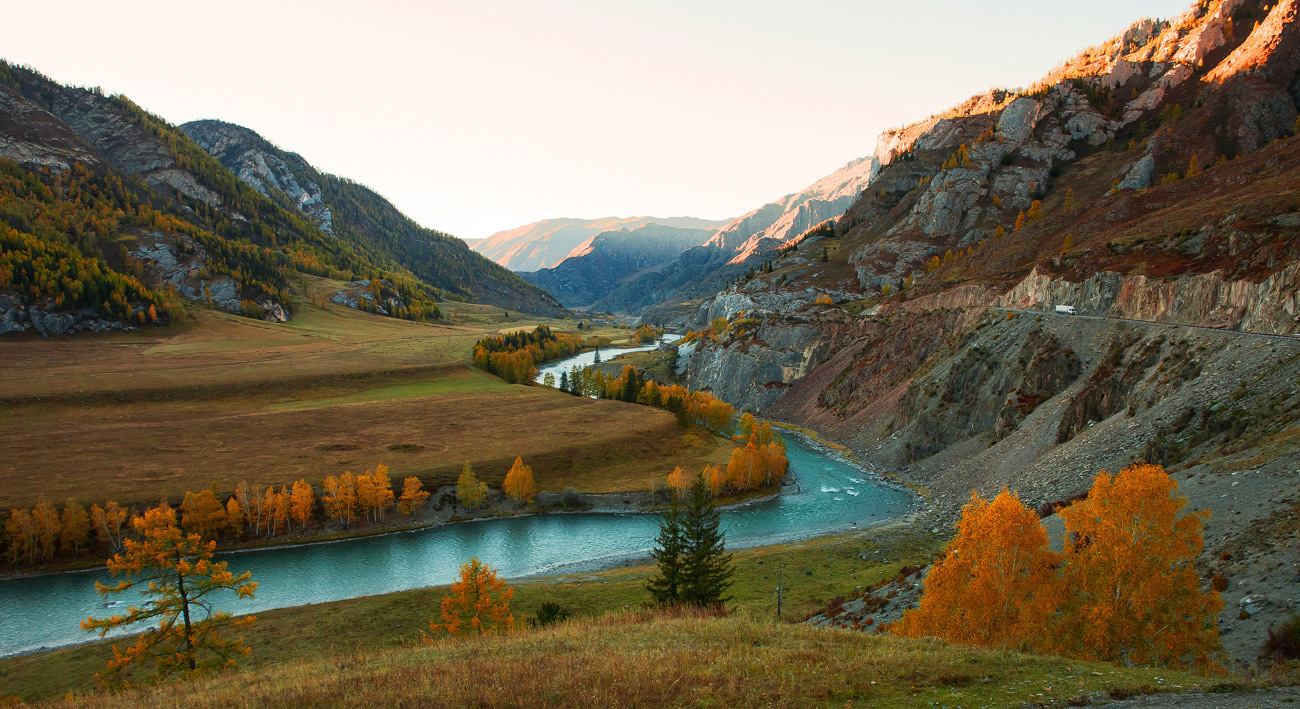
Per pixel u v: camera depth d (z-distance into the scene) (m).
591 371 190.62
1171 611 24.80
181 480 100.44
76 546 82.81
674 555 47.06
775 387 191.62
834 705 18.73
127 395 142.38
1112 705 17.66
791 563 73.25
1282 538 31.33
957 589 29.11
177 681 29.64
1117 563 25.59
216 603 73.31
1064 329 105.62
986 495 89.19
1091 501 28.00
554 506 108.62
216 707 20.94
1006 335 117.31
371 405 152.12
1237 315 78.19
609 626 33.88
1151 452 62.38
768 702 19.08
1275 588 27.77
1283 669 20.86
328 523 96.88
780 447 120.12
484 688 20.50
